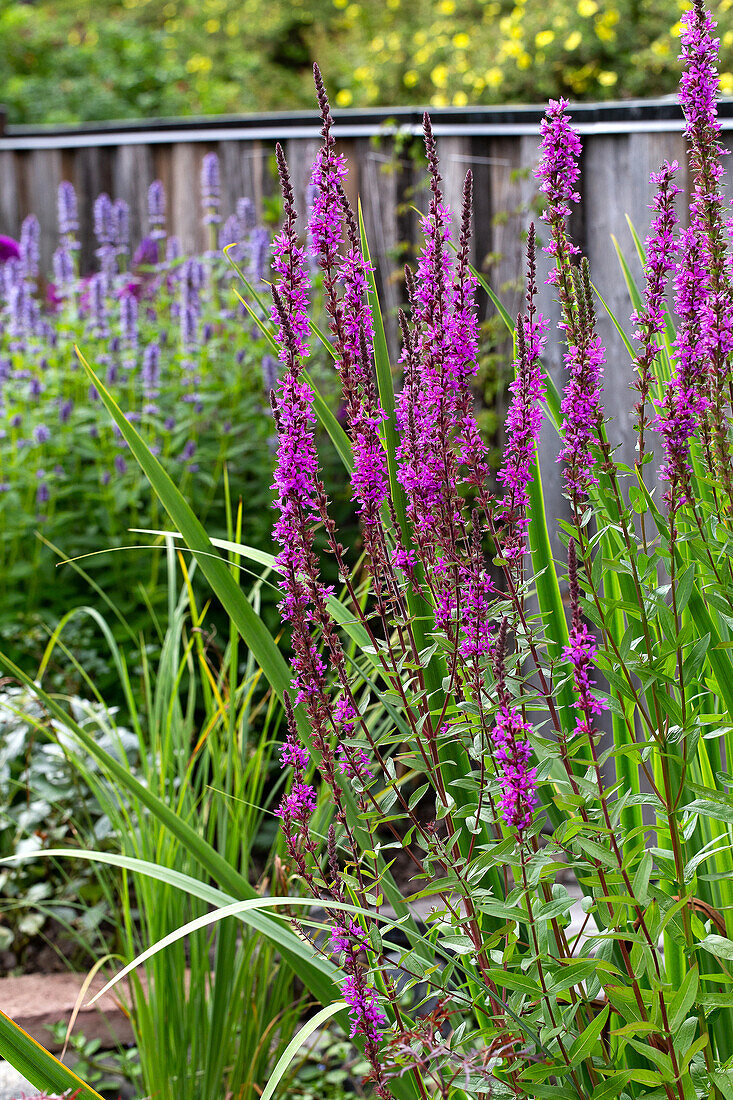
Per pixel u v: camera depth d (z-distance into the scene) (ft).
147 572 13.89
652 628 5.29
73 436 15.02
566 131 4.45
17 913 10.44
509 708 4.50
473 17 24.93
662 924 4.17
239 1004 7.47
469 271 4.83
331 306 4.57
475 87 21.49
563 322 4.54
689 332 4.44
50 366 15.88
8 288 16.53
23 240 16.72
